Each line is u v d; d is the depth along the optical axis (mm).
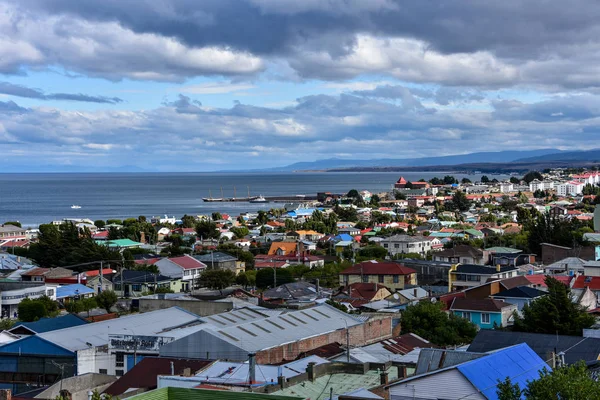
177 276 140625
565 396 33594
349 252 174875
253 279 134625
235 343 58156
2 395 47188
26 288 114625
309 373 47375
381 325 72938
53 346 63188
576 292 94562
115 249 182625
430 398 38688
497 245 179750
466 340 75750
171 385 44594
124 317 74750
